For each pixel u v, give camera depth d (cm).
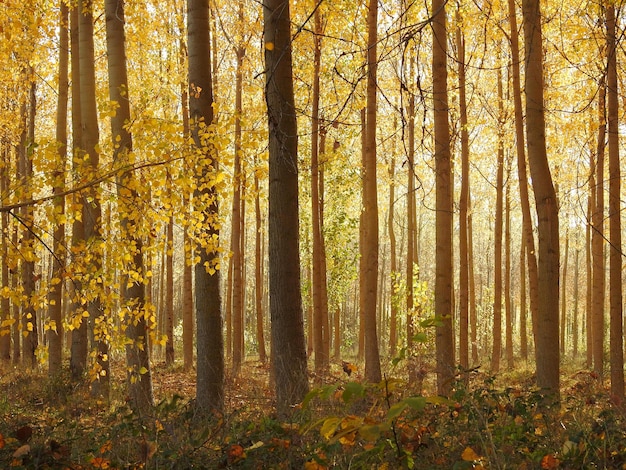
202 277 807
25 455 344
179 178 552
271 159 676
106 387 995
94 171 554
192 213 601
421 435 364
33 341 1614
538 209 826
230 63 1677
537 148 823
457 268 4291
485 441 356
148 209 588
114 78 923
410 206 1817
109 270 619
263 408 665
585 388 696
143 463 359
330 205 2083
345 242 2152
